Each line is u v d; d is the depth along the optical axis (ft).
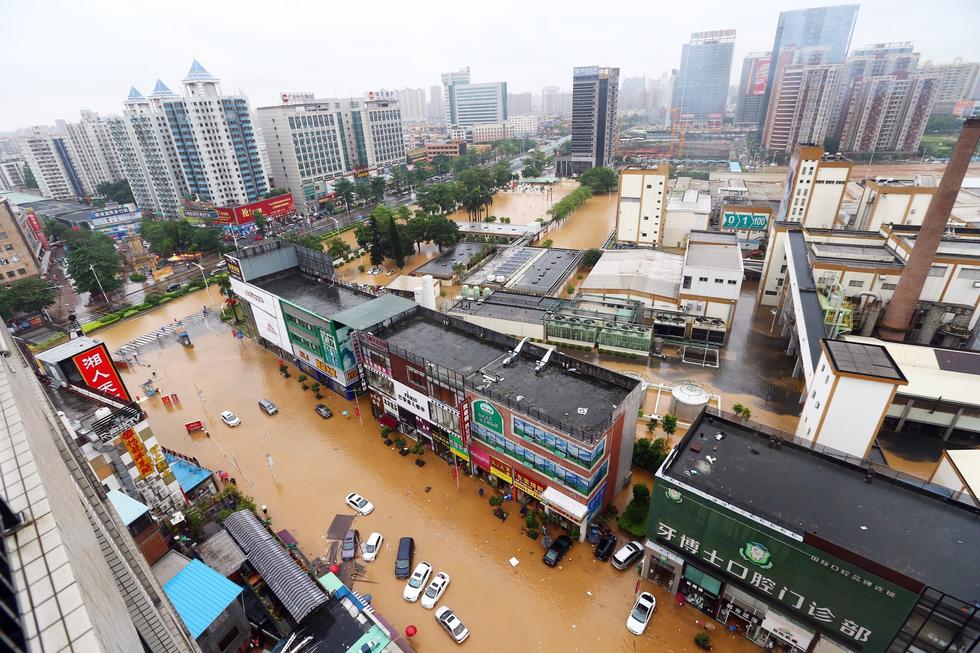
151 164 627.46
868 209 380.37
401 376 205.26
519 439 168.86
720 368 265.54
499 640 138.92
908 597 104.27
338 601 139.33
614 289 318.65
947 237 301.84
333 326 229.04
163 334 336.08
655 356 278.26
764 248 438.81
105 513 74.64
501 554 164.66
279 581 144.25
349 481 199.00
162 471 175.94
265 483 199.62
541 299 323.57
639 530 165.48
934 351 221.66
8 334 85.20
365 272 433.89
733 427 155.63
